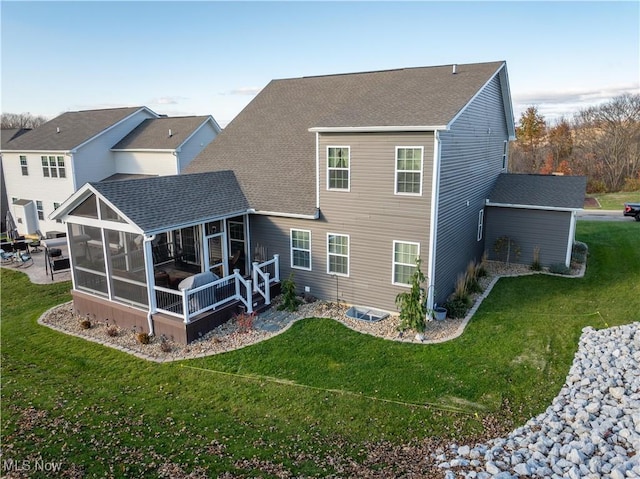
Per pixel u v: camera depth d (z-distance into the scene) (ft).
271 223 50.85
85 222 43.68
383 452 24.64
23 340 41.68
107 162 91.15
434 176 40.06
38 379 33.76
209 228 54.13
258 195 52.31
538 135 167.12
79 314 47.44
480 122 53.21
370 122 42.24
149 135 91.61
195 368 35.14
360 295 46.96
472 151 51.34
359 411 28.81
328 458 23.91
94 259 44.96
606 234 76.33
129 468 22.63
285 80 71.15
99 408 29.32
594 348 35.94
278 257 50.96
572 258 61.77
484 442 25.41
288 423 27.61
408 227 42.63
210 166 60.23
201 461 23.32
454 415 28.14
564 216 56.39
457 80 49.44
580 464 22.33
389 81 56.34
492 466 22.45
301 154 55.47
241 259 54.13
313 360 35.78
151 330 41.32
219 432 26.45
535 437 25.43
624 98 156.35
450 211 45.60
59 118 104.22
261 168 56.13
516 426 26.94
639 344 35.65
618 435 24.68
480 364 34.37
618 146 158.92
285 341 39.32
